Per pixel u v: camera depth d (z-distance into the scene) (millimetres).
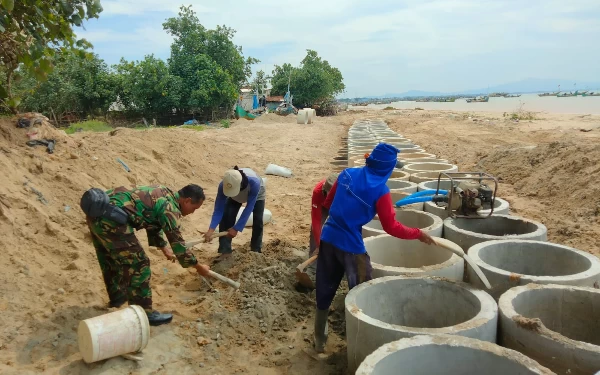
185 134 11539
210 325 4266
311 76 42875
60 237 5000
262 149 15500
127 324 3490
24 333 3703
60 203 5660
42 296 4156
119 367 3516
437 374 2895
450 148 15930
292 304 4766
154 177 8352
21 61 6414
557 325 3754
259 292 4789
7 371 3311
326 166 13383
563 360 2988
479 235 4992
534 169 10125
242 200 5434
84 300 4246
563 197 8398
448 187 7336
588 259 4273
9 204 5016
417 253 5184
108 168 7285
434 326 3977
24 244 4656
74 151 7137
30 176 5758
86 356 3416
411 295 3949
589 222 7258
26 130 6719
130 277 4008
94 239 4129
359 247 3846
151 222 4094
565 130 19656
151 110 29609
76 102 28578
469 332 3096
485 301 3482
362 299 3729
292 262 5566
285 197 9422
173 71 29969
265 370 3752
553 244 4629
